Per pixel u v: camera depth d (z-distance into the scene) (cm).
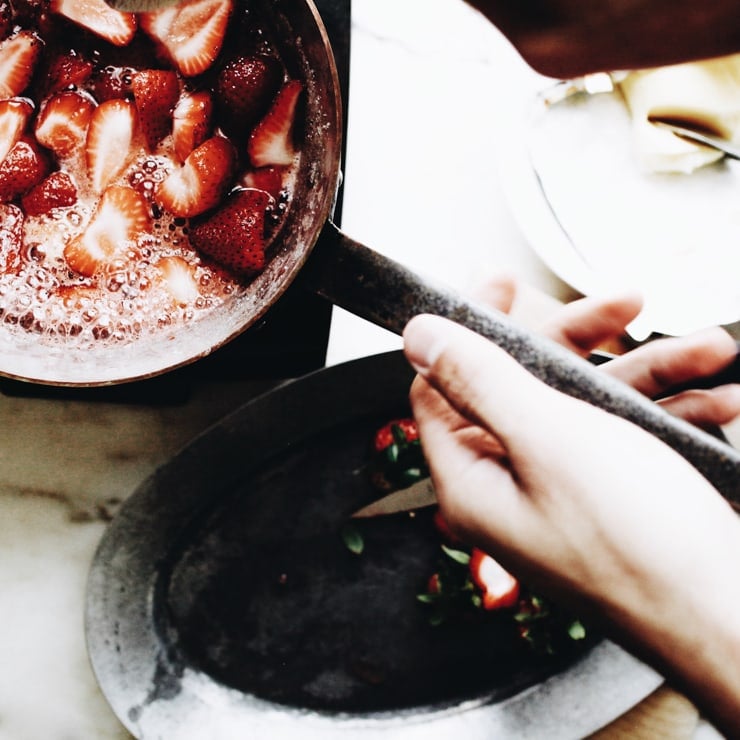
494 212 64
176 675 63
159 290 56
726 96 60
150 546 62
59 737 64
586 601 46
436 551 63
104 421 64
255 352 59
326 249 50
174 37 56
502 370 46
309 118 55
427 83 64
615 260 61
